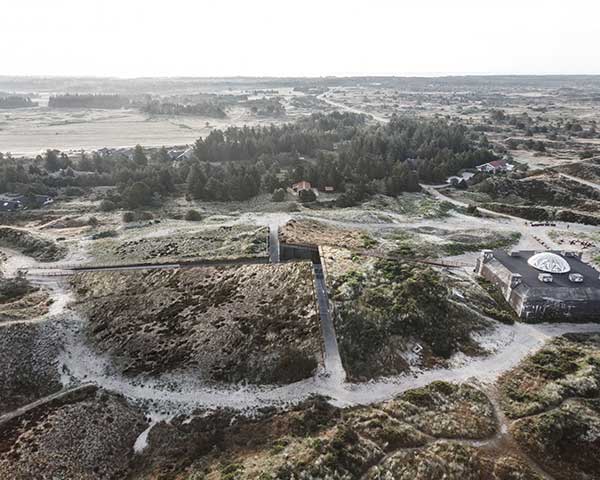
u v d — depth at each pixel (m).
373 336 57.53
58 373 56.47
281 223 96.38
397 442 41.81
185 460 43.62
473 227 101.31
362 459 39.38
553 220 106.25
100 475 43.97
